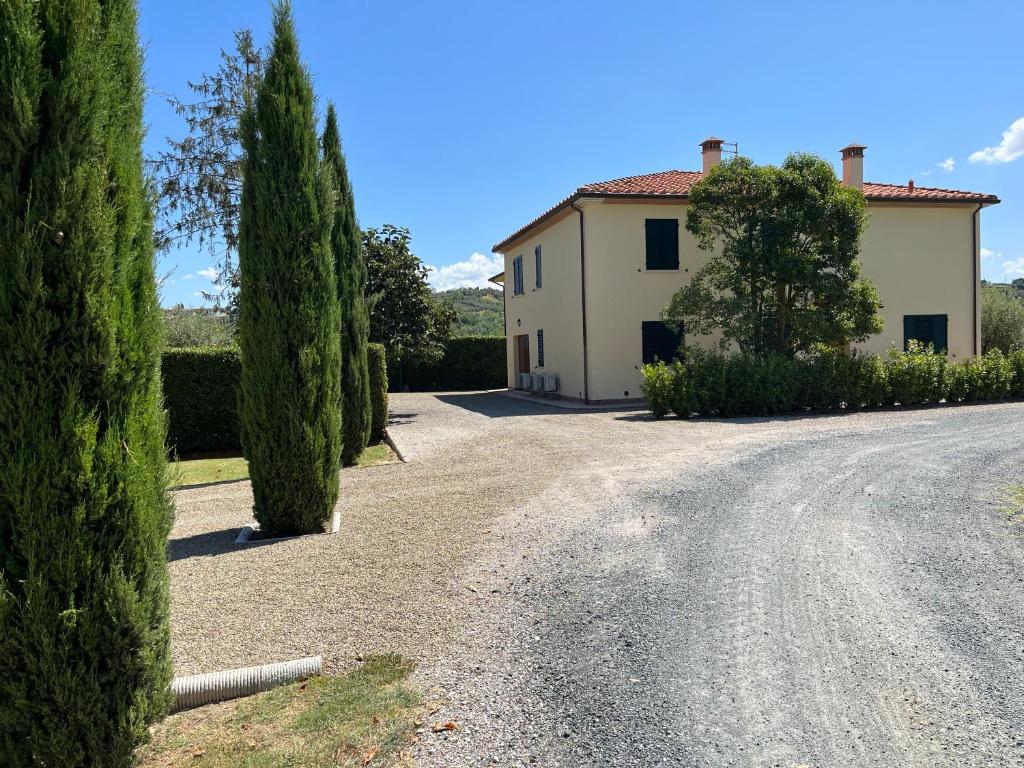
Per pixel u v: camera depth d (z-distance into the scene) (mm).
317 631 4027
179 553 5824
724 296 18297
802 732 2904
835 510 6305
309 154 6379
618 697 3227
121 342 2588
